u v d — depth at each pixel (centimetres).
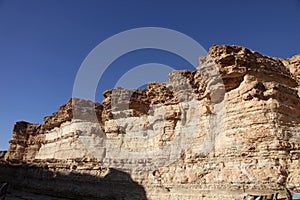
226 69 2369
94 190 3206
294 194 1677
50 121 4794
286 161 1959
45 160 4281
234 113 2297
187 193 2362
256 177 1948
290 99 2275
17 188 4344
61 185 3659
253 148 2077
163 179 2698
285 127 2112
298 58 2598
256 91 2225
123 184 2983
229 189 2042
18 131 5578
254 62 2372
